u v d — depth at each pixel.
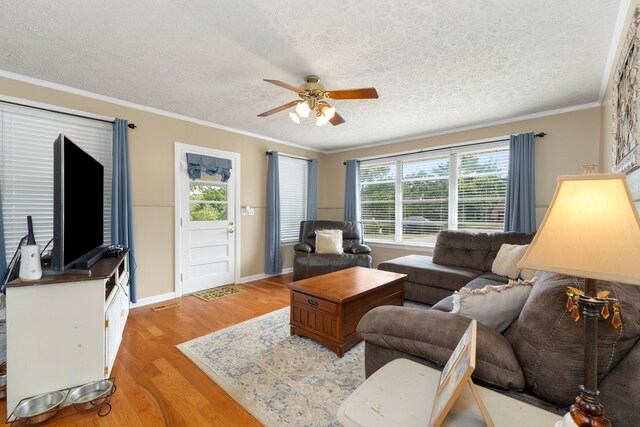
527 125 3.74
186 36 2.07
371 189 5.47
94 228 2.50
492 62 2.43
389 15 1.84
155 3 1.74
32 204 2.75
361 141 5.20
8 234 2.63
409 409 0.89
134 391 1.87
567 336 0.92
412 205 4.92
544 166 3.62
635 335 0.84
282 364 2.20
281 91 3.03
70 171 1.94
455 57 2.35
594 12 1.80
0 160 2.60
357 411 0.88
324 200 6.05
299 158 5.57
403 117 3.82
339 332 2.31
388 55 2.32
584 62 2.42
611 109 2.43
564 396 0.93
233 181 4.48
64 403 1.67
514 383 1.01
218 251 4.31
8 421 1.59
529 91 3.02
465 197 4.31
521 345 1.04
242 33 2.03
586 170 0.95
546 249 0.79
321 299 2.43
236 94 3.11
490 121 3.99
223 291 4.10
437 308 2.07
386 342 1.37
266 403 1.76
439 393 0.88
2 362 1.93
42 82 2.77
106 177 3.21
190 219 3.97
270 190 4.90
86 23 1.93
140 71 2.60
